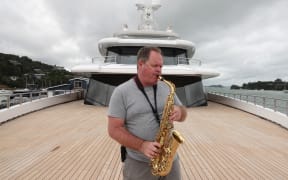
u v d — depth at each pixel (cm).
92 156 642
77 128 980
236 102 1669
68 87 2867
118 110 247
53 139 815
